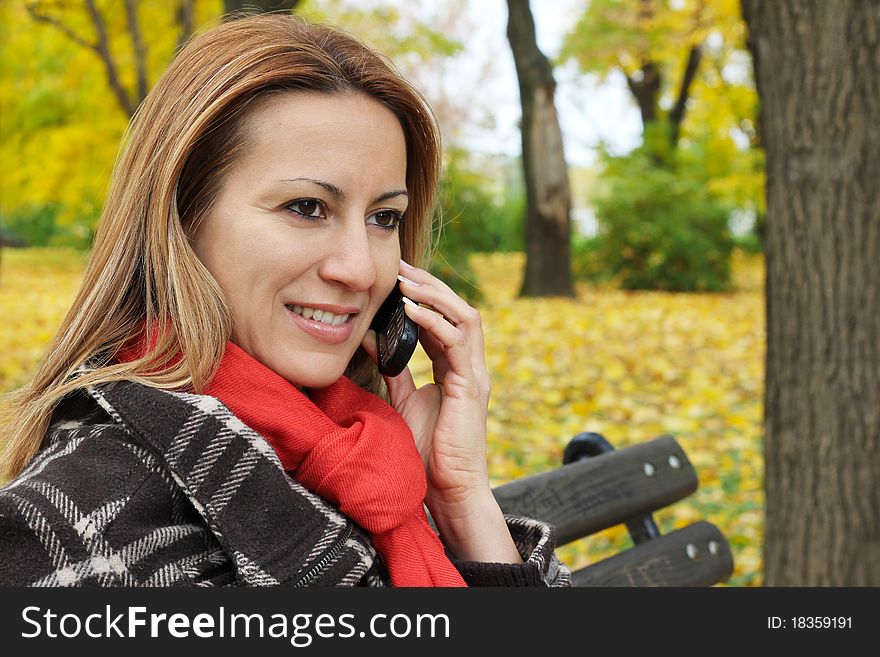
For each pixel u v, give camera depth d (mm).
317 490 1284
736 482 5023
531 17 14469
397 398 1655
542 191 14578
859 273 2785
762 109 2945
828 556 2877
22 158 17312
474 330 1615
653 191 16922
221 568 1202
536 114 14516
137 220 1276
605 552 4137
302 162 1222
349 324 1316
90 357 1278
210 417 1181
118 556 1088
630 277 17031
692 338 10023
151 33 14062
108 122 16516
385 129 1290
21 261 23812
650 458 2381
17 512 1050
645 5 18156
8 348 9422
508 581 1474
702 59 19844
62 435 1212
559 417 6316
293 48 1244
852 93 2730
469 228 14164
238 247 1232
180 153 1215
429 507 1608
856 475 2826
